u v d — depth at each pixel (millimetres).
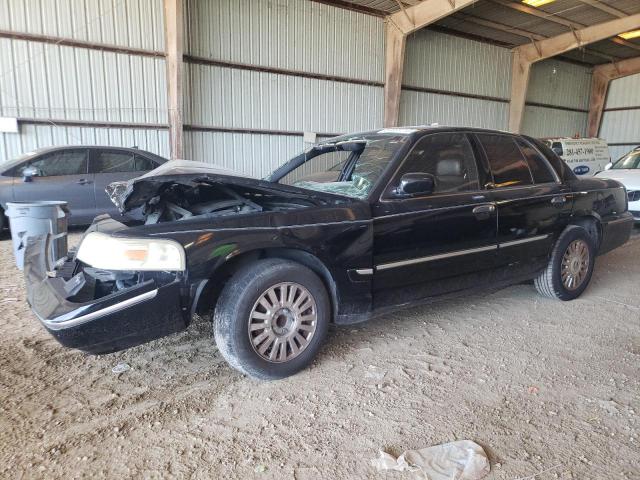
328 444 2270
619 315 4047
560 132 20984
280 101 12156
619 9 14273
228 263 2734
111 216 3469
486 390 2781
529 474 2051
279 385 2838
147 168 8461
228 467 2105
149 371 3016
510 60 17641
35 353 3264
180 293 2535
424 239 3279
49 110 9312
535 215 3918
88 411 2551
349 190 3344
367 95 13750
